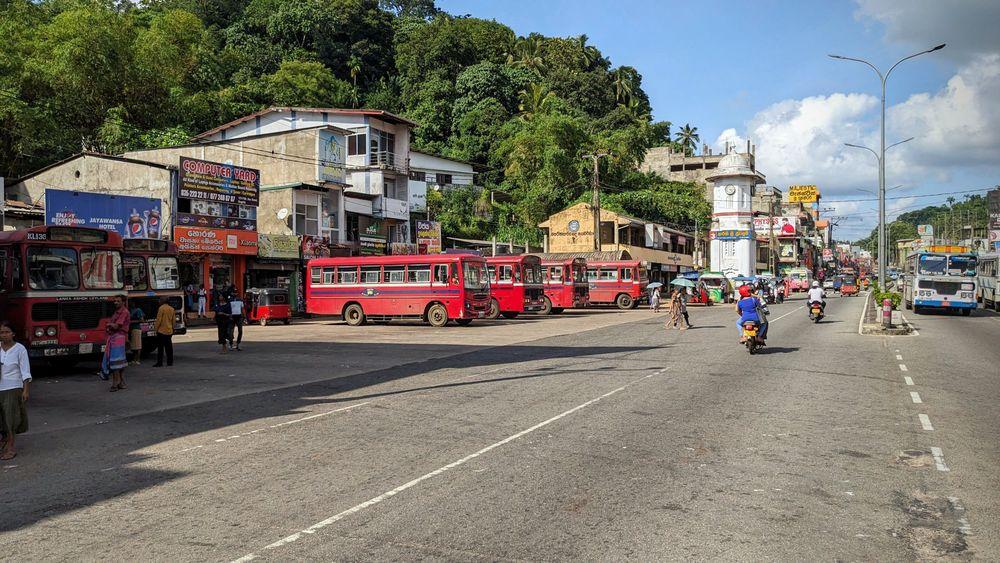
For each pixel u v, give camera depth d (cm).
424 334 2466
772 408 1041
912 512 580
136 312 1631
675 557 484
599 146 6931
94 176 3203
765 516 569
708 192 8725
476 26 8531
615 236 5600
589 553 492
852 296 6669
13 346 822
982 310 3897
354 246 4047
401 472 709
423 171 6356
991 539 521
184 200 3070
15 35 4291
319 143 3797
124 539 536
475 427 922
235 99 5469
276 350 1952
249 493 648
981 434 870
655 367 1512
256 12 7306
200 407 1120
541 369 1498
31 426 990
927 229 9756
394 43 8162
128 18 4928
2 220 2442
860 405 1064
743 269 6512
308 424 962
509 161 6831
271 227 3631
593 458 755
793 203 12369
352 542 518
